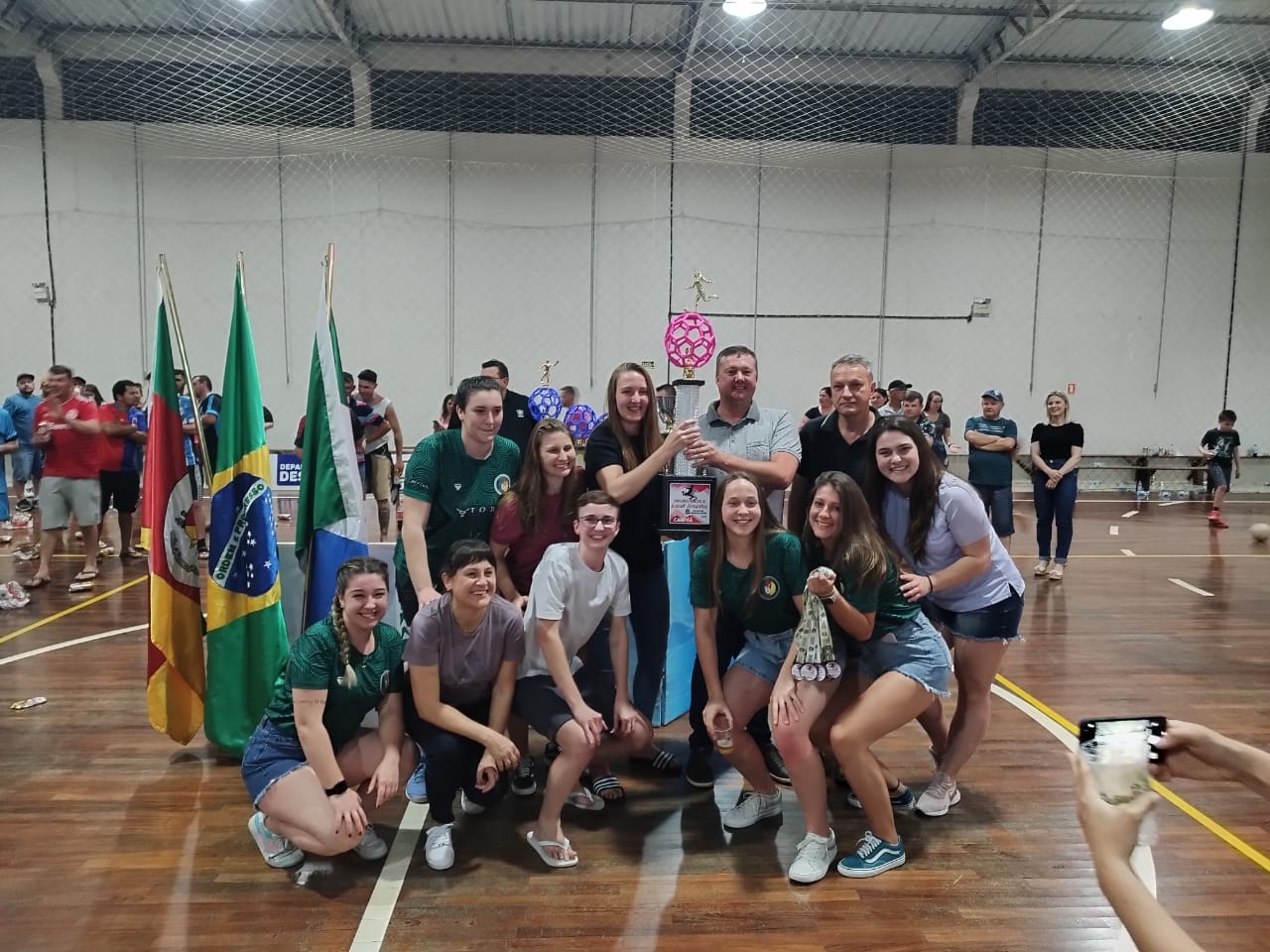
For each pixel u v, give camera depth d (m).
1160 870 2.69
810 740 2.80
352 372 12.20
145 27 10.53
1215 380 13.08
